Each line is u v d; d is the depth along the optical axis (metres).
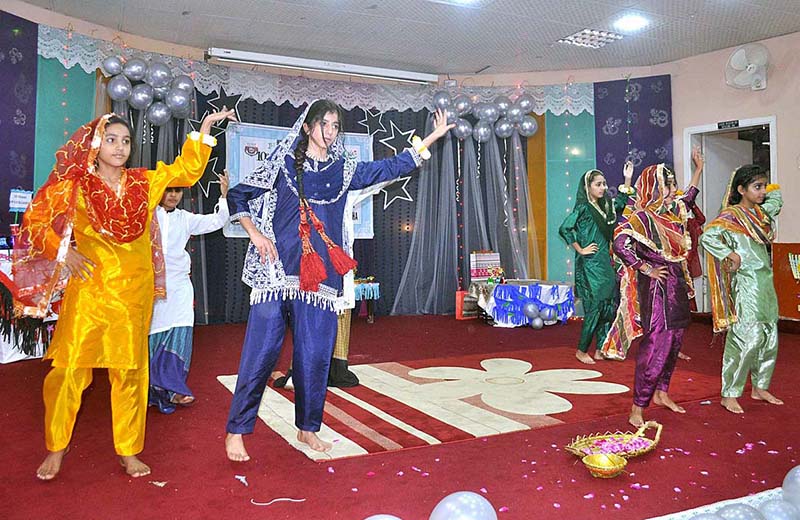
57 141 6.99
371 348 6.48
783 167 7.95
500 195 9.61
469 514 1.90
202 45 8.23
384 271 9.41
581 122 9.41
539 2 6.87
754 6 7.01
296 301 2.96
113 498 2.49
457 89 9.53
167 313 3.78
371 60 8.91
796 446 3.11
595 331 5.70
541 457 2.99
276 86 8.75
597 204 5.51
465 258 9.56
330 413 3.85
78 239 2.66
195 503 2.45
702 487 2.59
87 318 2.64
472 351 6.27
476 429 3.48
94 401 4.18
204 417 3.79
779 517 2.04
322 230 2.96
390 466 2.87
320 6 6.93
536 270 9.55
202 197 8.29
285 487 2.61
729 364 3.81
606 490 2.56
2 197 6.30
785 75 7.93
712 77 8.66
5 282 5.43
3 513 2.34
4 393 4.43
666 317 3.45
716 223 3.85
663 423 3.56
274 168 2.95
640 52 8.66
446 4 6.91
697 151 4.37
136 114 7.73
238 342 6.90
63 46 7.02
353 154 3.14
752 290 3.76
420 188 9.52
